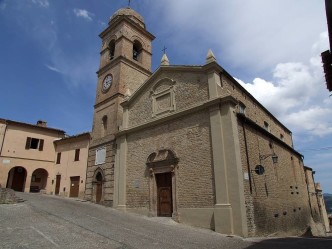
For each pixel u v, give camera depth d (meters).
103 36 26.62
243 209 11.30
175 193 13.91
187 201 13.32
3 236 8.42
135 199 16.27
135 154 17.31
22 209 14.06
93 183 20.69
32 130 28.92
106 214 14.47
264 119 21.02
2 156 26.42
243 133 13.47
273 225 13.90
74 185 25.11
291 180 19.69
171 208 14.40
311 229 20.62
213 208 12.16
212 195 12.41
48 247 7.44
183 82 15.71
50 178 28.47
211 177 12.68
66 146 28.22
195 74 15.16
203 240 9.56
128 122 18.81
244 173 12.48
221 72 14.92
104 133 21.88
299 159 23.86
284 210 16.31
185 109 14.73
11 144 27.25
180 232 10.93
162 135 15.84
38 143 29.02
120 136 18.80
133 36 24.88
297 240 10.41
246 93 18.20
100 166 20.55
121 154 18.23
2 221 10.77
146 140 16.81
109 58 24.94
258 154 14.65
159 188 15.33
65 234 9.08
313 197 24.95
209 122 13.54
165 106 16.44
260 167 12.97
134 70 23.59
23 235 8.67
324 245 8.45
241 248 8.42
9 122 27.56
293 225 17.14
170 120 15.62
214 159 12.61
